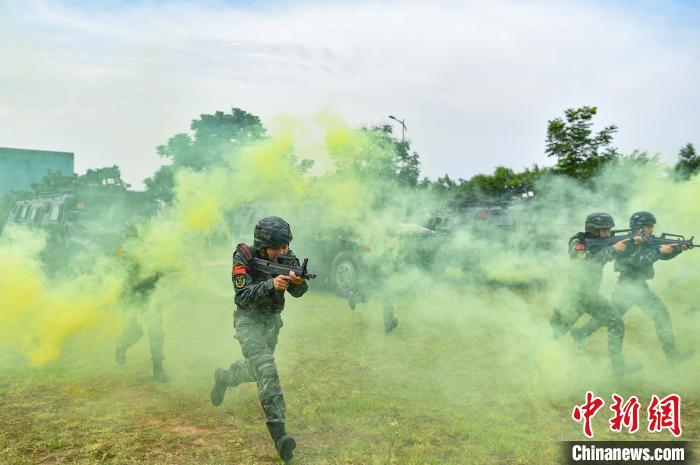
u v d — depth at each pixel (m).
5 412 4.36
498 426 4.16
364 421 4.24
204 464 3.50
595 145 17.84
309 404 4.59
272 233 3.96
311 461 3.57
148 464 3.50
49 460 3.53
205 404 4.59
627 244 5.21
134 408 4.48
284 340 6.81
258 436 3.95
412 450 3.73
